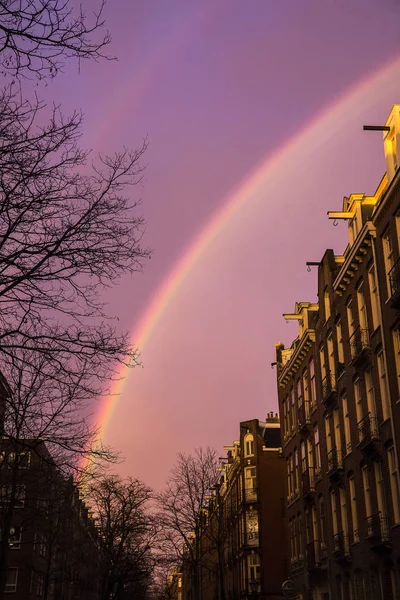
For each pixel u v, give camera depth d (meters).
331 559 32.38
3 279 11.91
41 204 11.69
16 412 15.96
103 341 15.38
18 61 9.53
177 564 63.91
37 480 28.69
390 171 25.66
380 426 25.47
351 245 29.94
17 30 9.31
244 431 62.72
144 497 65.44
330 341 34.25
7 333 12.39
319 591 35.06
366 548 26.97
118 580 62.78
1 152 10.87
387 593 24.38
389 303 24.41
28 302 12.21
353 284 29.69
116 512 64.50
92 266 12.23
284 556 56.66
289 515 43.22
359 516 28.00
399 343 24.00
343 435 31.19
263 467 60.16
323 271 35.38
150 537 67.69
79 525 52.94
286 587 30.67
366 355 27.22
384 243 25.52
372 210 29.42
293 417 43.09
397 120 25.14
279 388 47.91
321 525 35.19
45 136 11.23
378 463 26.23
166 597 120.69
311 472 37.34
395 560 23.72
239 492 63.12
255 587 55.94
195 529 59.75
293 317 41.56
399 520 23.64
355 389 29.36
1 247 11.92
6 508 29.72
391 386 24.02
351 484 29.86
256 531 58.16
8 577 46.41
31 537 47.00
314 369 37.53
